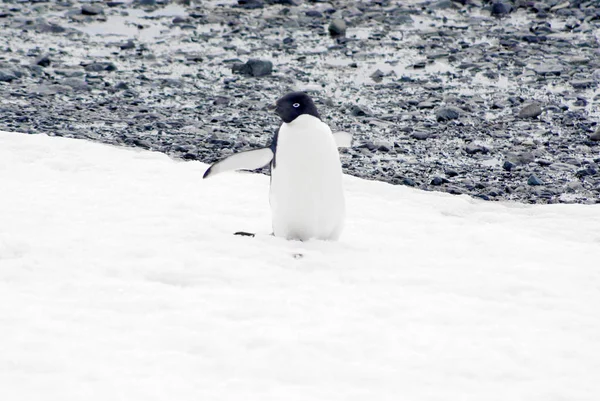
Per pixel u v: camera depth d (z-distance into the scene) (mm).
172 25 30219
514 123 20062
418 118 20453
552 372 7512
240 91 22828
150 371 7145
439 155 17781
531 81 23578
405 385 7113
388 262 10461
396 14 31406
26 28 29453
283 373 7250
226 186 14242
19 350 7469
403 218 13008
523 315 8844
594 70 24375
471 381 7254
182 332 7934
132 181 14250
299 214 10820
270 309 8617
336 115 20625
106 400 6578
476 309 8938
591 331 8461
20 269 9547
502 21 30141
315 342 7816
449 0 32312
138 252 10344
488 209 14070
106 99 21844
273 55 26594
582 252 11312
